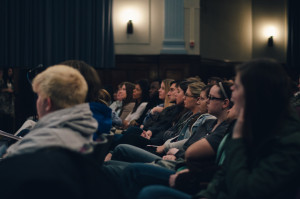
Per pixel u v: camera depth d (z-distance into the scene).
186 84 3.53
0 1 6.75
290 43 8.08
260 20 9.09
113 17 7.24
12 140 2.57
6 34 6.75
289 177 1.23
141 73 7.31
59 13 6.95
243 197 1.28
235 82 1.41
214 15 8.51
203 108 2.73
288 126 1.30
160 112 4.02
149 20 7.26
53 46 6.93
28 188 1.05
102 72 7.25
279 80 1.32
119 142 3.37
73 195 1.07
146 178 1.88
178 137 2.94
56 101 1.38
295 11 8.01
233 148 1.37
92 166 1.22
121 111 5.21
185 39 7.26
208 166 1.83
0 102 6.57
